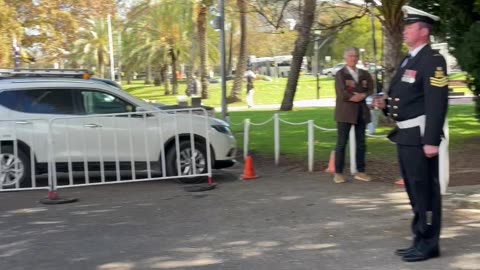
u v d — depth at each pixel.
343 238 6.50
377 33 45.16
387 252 5.96
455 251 5.87
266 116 22.30
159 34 47.84
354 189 8.93
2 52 25.30
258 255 6.07
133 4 39.62
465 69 10.55
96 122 9.89
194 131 10.13
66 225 7.51
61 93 10.11
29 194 9.64
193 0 36.22
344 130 9.27
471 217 7.06
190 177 9.95
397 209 7.64
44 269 5.84
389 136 5.86
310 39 24.08
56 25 29.50
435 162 5.55
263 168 11.38
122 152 9.95
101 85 10.32
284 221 7.31
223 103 15.12
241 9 22.09
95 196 9.30
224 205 8.30
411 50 5.53
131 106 10.30
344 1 18.02
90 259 6.11
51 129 9.09
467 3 10.42
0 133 9.73
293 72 24.98
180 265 5.85
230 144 10.61
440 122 5.27
